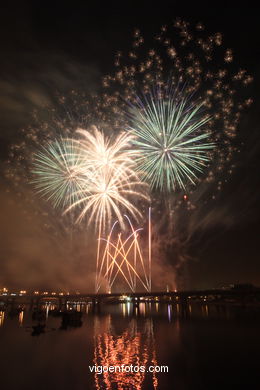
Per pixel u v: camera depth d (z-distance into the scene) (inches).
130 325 2950.3
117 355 1676.9
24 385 1216.8
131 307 6756.9
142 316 3961.6
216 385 1195.3
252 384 1200.2
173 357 1603.1
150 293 4576.8
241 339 2009.1
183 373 1334.9
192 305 5915.4
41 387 1195.3
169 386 1190.9
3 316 4116.6
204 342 1958.7
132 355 1672.0
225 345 1846.7
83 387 1196.5
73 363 1524.4
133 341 2069.4
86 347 1891.0
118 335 2338.8
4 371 1393.9
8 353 1731.1
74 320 2997.0
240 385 1192.8
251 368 1381.6
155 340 2080.5
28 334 2410.2
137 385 1210.0
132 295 4662.9
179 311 4749.0
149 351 1753.2
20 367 1455.5
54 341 2092.8
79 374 1350.9
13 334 2402.8
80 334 2404.0
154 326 2802.7
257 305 5004.9
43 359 1596.9
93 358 1617.9
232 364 1446.9
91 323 3198.8
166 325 2832.2
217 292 4178.2
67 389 1178.0
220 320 3056.1
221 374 1315.2
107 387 1190.9
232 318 3260.3
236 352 1662.2
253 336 2097.7
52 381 1259.2
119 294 4832.7
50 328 2773.1
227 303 5807.1
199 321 3056.1
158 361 1533.0
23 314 4552.2
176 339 2092.8
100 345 1952.5
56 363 1524.4
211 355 1614.2
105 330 2632.9
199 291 4242.1
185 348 1804.9
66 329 2704.2
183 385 1198.9
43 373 1362.0
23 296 5620.1
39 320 3432.6
